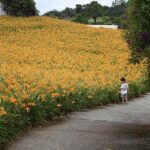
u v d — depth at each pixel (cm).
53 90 2188
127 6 1596
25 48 5288
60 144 1438
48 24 7000
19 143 1445
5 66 3609
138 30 1491
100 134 1627
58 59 4578
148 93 3334
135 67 4153
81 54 5109
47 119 1925
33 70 3425
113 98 2786
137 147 1418
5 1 7750
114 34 6569
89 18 11225
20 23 6962
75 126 1795
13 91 1945
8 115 1580
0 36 6103
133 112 2306
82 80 2980
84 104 2391
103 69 4091
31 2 7750
